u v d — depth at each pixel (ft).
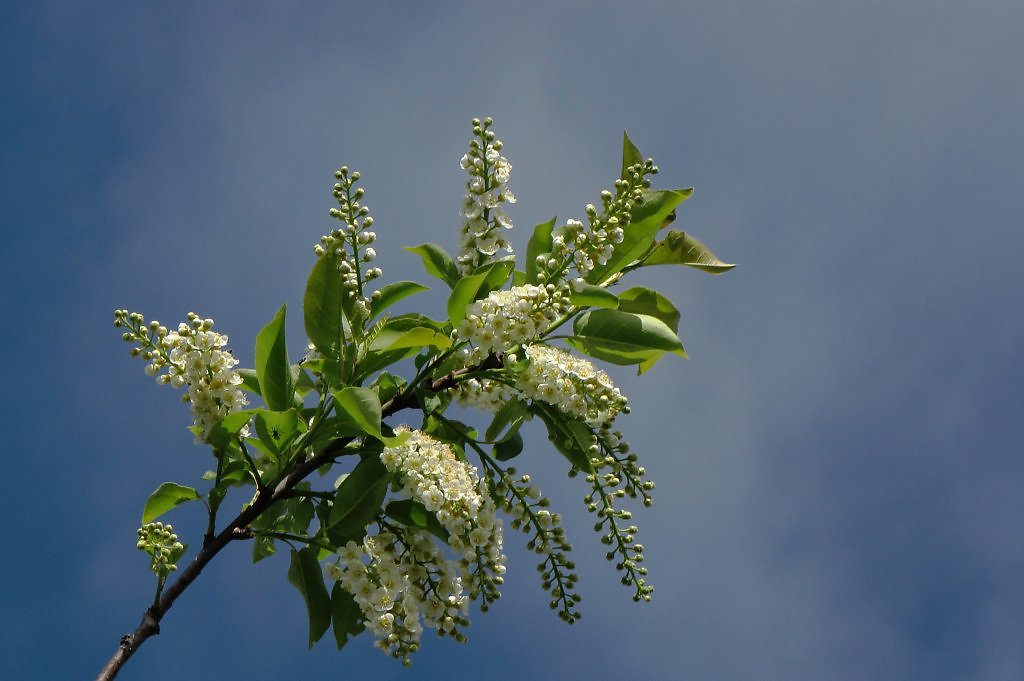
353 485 12.50
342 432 12.73
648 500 13.47
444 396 13.99
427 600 12.81
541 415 14.01
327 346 13.24
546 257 13.55
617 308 13.41
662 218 13.96
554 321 13.08
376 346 13.19
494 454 14.39
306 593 12.81
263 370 12.91
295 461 13.34
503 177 13.85
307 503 14.37
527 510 13.33
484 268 13.29
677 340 13.15
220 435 12.57
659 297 14.78
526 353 13.01
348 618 12.81
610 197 13.25
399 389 13.92
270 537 13.15
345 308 13.73
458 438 14.11
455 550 12.51
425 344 12.98
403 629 12.42
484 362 13.55
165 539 12.31
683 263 15.20
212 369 12.66
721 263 15.02
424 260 14.26
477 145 13.87
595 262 13.24
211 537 12.59
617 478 13.43
